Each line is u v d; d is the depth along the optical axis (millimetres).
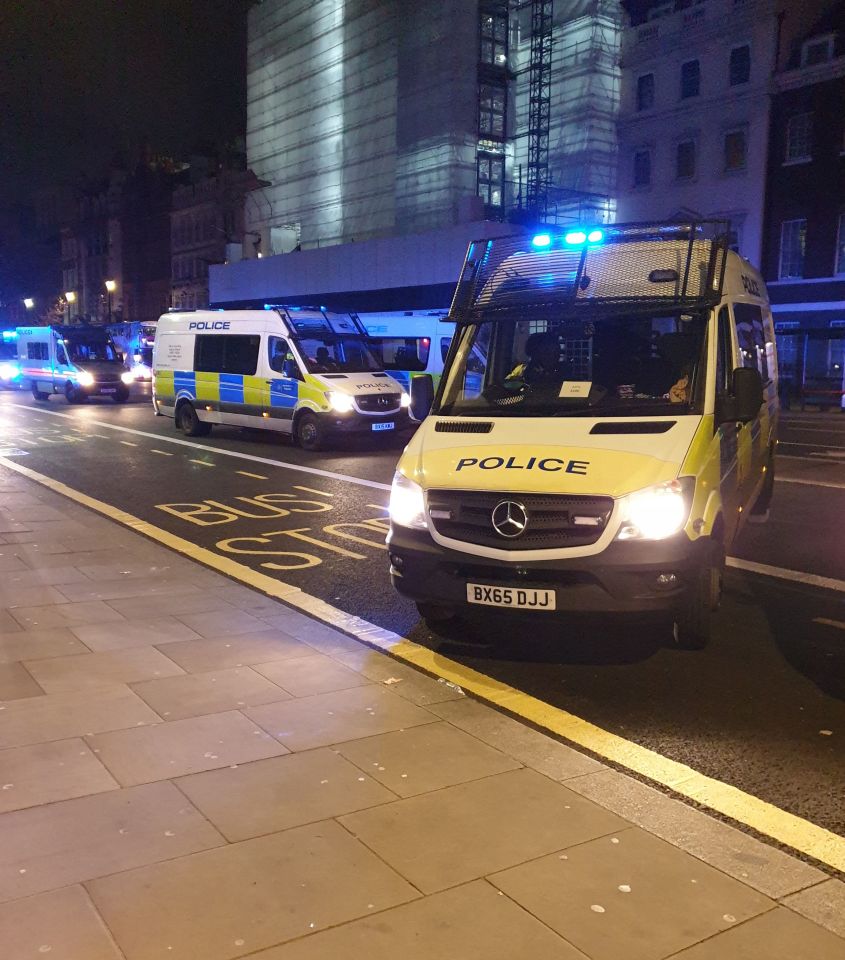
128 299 73438
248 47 57812
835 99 28828
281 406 16703
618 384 5520
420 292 38938
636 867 2984
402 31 45062
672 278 5711
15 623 5770
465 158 43188
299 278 45875
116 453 16047
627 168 35219
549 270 6020
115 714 4254
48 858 2971
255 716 4258
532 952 2520
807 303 30000
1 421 22656
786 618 6191
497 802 3436
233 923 2629
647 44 33969
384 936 2580
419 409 6109
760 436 8008
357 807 3365
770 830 3301
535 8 42438
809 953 2541
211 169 65062
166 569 7414
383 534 9055
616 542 4586
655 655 5402
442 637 5703
